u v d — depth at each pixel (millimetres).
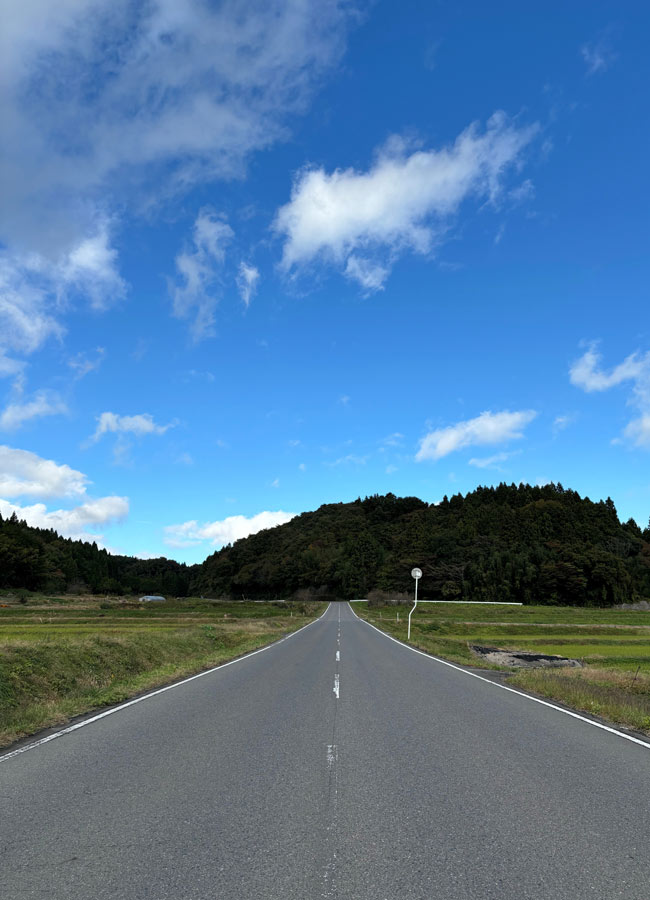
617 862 3785
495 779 5629
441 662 18312
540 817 4594
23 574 101562
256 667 15891
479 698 10898
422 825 4410
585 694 11023
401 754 6590
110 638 16781
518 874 3596
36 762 6168
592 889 3412
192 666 15414
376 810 4734
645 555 128375
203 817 4555
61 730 7793
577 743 7246
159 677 13164
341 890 3375
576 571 101625
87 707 9484
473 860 3799
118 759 6293
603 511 146125
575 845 4051
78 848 3951
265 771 5855
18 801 4910
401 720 8586
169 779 5555
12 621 49094
